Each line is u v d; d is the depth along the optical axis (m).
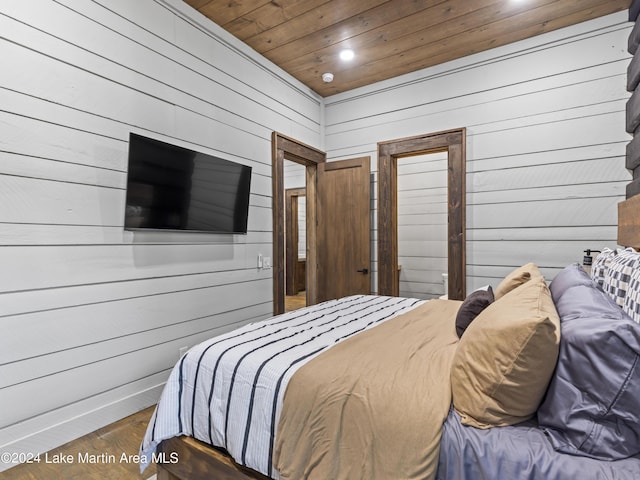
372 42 3.13
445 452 0.99
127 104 2.25
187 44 2.65
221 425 1.37
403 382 1.19
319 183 4.20
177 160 2.50
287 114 3.71
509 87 3.18
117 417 2.20
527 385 0.99
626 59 2.72
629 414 0.87
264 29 2.94
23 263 1.79
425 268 4.70
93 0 2.07
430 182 4.65
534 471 0.89
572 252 2.94
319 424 1.17
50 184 1.89
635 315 1.25
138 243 2.33
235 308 3.08
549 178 3.02
